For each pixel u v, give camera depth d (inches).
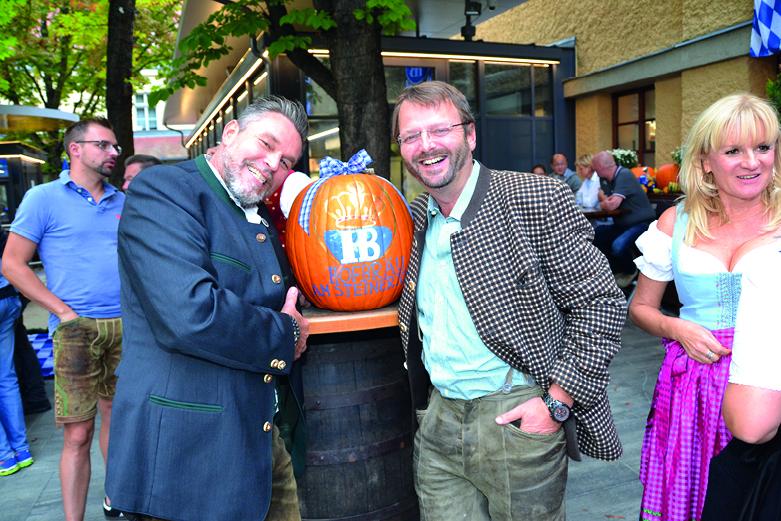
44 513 118.1
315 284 76.2
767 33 255.9
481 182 67.0
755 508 49.5
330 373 83.2
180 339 56.1
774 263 49.7
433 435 72.8
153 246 58.2
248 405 62.3
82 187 111.7
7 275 106.8
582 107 419.2
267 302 65.0
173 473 57.9
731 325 66.1
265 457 63.3
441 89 65.7
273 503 70.3
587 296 62.9
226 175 64.5
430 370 71.1
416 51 364.2
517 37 486.9
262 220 69.3
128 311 62.6
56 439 155.3
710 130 64.7
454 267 65.2
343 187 76.6
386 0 166.1
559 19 434.0
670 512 69.1
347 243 74.3
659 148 369.1
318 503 83.7
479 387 67.8
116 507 57.5
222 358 58.1
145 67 524.7
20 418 139.3
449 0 343.3
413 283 72.5
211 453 59.2
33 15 486.6
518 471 66.8
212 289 57.5
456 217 67.2
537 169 359.6
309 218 76.2
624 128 406.6
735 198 66.4
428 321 70.9
